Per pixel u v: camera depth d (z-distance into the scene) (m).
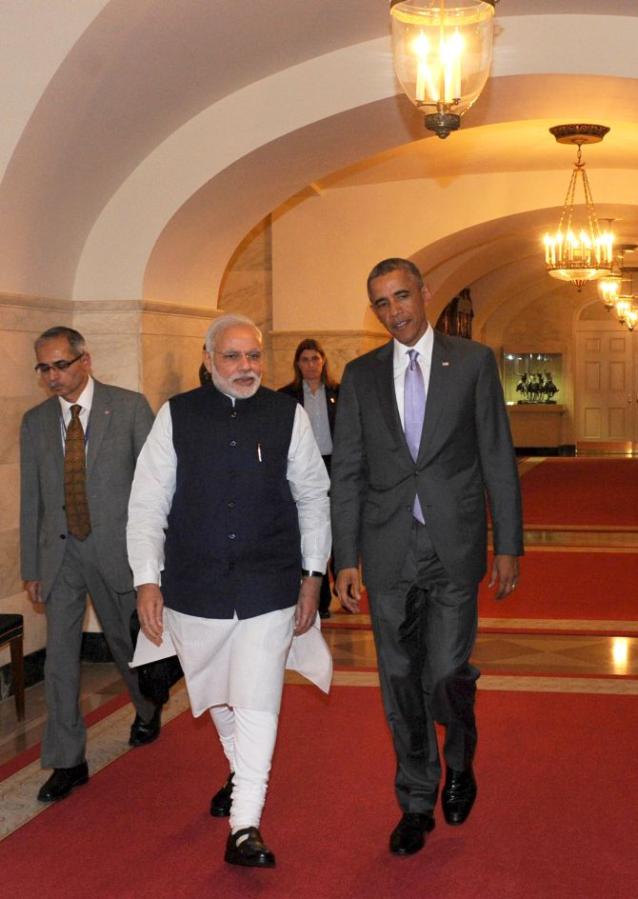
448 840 4.24
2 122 5.98
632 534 12.82
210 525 4.03
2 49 5.84
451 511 4.11
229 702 4.02
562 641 7.80
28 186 6.41
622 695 6.21
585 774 4.94
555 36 6.95
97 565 4.88
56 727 4.86
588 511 15.16
